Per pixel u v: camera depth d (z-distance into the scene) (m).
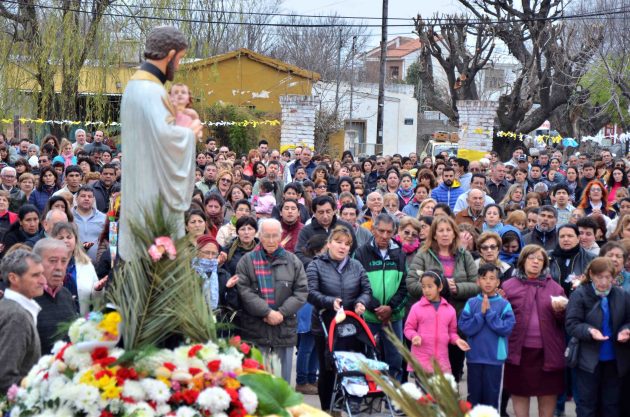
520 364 8.73
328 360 8.27
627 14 31.55
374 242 9.40
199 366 5.05
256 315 8.38
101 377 4.84
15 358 6.00
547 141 38.88
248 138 34.50
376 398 7.95
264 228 8.51
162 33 5.45
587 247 10.09
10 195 12.66
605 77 31.81
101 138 19.25
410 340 8.69
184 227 5.54
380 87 32.25
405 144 46.72
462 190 15.12
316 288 8.82
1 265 6.34
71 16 25.61
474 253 10.73
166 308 5.18
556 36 35.47
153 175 5.28
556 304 8.66
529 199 13.46
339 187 14.88
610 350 8.38
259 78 37.50
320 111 39.78
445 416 4.75
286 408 5.22
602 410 8.51
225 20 33.00
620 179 15.84
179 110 5.47
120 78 29.55
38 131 25.83
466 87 38.50
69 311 7.08
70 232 8.15
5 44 25.58
